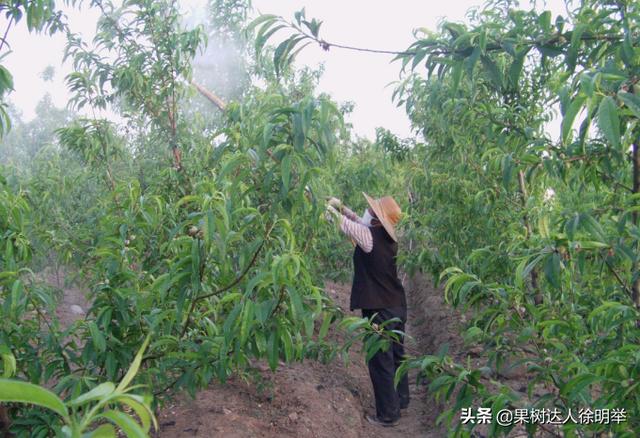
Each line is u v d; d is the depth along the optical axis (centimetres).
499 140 321
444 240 549
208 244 210
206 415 370
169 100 442
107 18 397
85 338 266
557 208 380
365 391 508
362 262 430
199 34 403
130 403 104
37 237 367
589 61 220
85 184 553
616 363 180
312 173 216
